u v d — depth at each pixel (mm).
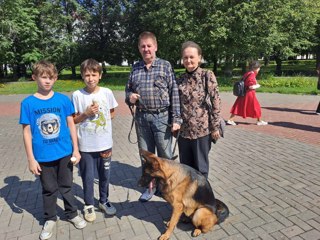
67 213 3777
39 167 3402
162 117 3990
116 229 3717
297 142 7148
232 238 3434
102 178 3971
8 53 26891
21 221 3973
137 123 4145
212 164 5809
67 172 3631
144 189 4832
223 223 3736
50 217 3676
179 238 3473
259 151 6523
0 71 34969
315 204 4117
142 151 3361
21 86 24469
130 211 4141
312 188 4602
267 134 8023
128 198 4535
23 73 32906
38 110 3352
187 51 3650
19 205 4410
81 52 32656
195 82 3760
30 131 3367
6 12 25859
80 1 33562
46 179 3539
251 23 21469
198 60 3719
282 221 3736
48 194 3596
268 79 22016
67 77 33562
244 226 3658
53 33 31703
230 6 22172
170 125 4004
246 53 23375
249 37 22047
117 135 8391
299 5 24188
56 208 4035
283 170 5363
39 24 31188
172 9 23016
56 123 3445
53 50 31281
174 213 3352
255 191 4582
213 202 3533
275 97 15531
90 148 3723
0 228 3820
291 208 4035
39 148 3408
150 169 3244
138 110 4113
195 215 3412
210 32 21375
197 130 3828
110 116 3877
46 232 3578
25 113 3303
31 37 28484
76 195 4703
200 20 22844
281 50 26219
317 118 10055
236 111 9320
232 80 23094
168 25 23609
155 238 3510
